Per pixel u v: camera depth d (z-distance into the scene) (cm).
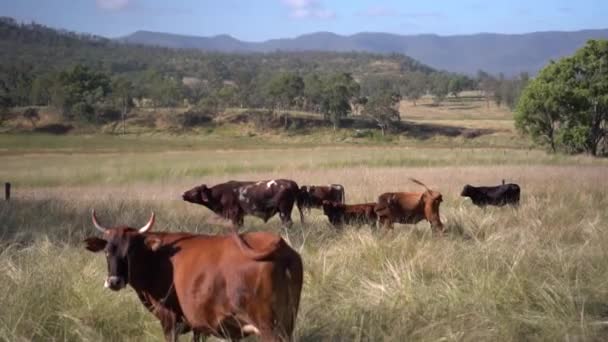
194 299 626
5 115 10288
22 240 1220
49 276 838
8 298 759
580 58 5859
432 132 10131
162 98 12031
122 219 1416
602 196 1848
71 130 9969
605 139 6066
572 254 963
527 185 2216
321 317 756
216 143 8544
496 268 890
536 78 6131
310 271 894
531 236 1109
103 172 3700
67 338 721
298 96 11619
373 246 1002
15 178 3534
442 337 694
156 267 658
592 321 740
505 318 743
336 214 1461
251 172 3444
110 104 11150
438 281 866
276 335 600
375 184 2398
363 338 714
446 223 1391
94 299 786
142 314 775
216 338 700
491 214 1471
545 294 792
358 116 11375
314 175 2903
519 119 6081
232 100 12519
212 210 1680
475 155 4419
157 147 7631
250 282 600
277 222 1705
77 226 1358
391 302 793
